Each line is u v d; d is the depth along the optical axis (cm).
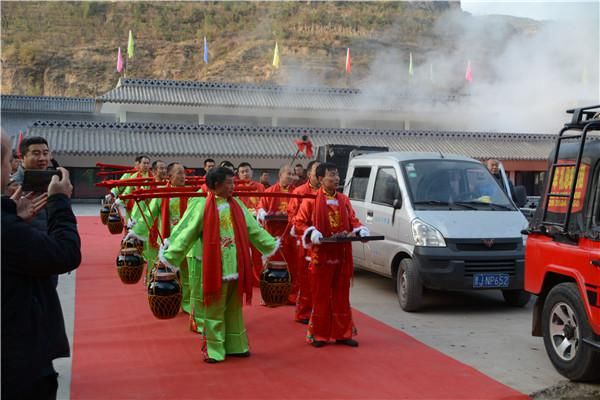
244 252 531
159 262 502
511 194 1025
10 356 263
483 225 746
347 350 568
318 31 8650
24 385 266
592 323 464
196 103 3591
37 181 315
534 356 565
